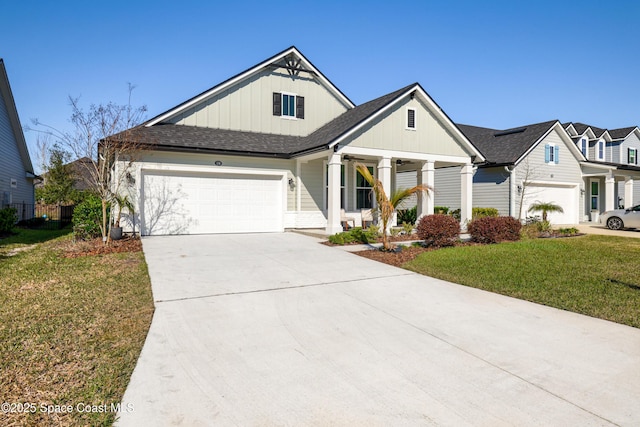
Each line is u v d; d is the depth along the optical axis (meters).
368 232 11.92
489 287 6.54
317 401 3.00
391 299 5.86
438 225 11.04
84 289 6.10
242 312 5.12
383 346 4.09
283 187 14.79
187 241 11.55
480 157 15.81
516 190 19.61
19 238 13.59
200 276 7.04
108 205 11.90
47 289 6.10
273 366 3.59
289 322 4.79
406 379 3.37
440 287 6.61
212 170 13.55
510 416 2.82
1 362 3.60
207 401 2.99
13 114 18.70
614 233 16.11
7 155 18.75
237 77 15.20
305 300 5.73
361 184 16.78
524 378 3.40
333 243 11.38
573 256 9.57
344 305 5.52
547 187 21.22
